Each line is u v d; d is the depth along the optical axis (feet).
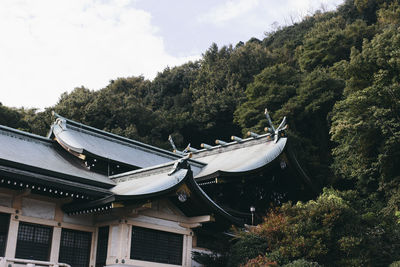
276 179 97.50
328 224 63.31
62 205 64.03
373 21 243.60
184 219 67.41
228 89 216.33
